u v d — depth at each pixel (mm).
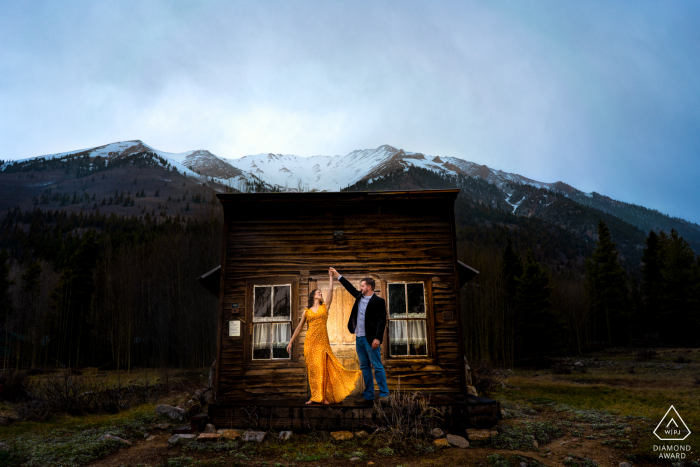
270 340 8492
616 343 42125
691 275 38188
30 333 28141
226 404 6973
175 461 5543
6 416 9453
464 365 8242
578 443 6488
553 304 44125
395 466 5293
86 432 7477
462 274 10688
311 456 5691
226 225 8930
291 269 8719
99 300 33469
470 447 6074
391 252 8750
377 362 6719
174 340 28938
